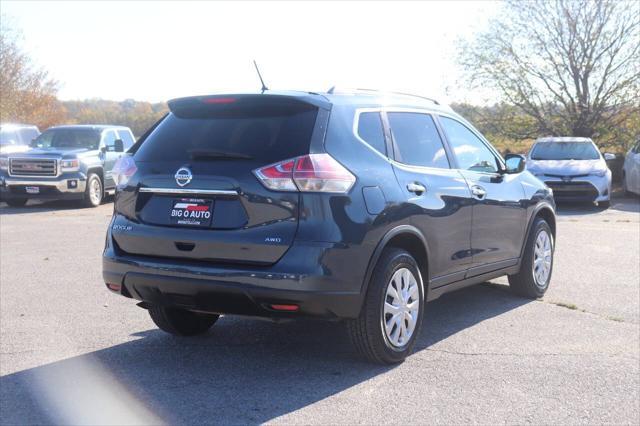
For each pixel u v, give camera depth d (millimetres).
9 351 5414
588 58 22859
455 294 7406
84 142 18125
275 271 4402
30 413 4219
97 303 6949
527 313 6602
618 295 7359
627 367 5070
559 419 4152
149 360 5203
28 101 38500
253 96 4746
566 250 10203
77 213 15922
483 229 6125
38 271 8609
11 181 16656
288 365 5086
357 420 4105
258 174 4523
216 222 4613
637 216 14867
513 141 25391
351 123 4922
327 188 4508
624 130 23562
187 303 4754
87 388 4629
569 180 16062
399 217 4953
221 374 4898
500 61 23484
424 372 4938
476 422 4094
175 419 4121
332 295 4469
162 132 5113
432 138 5770
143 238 4855
